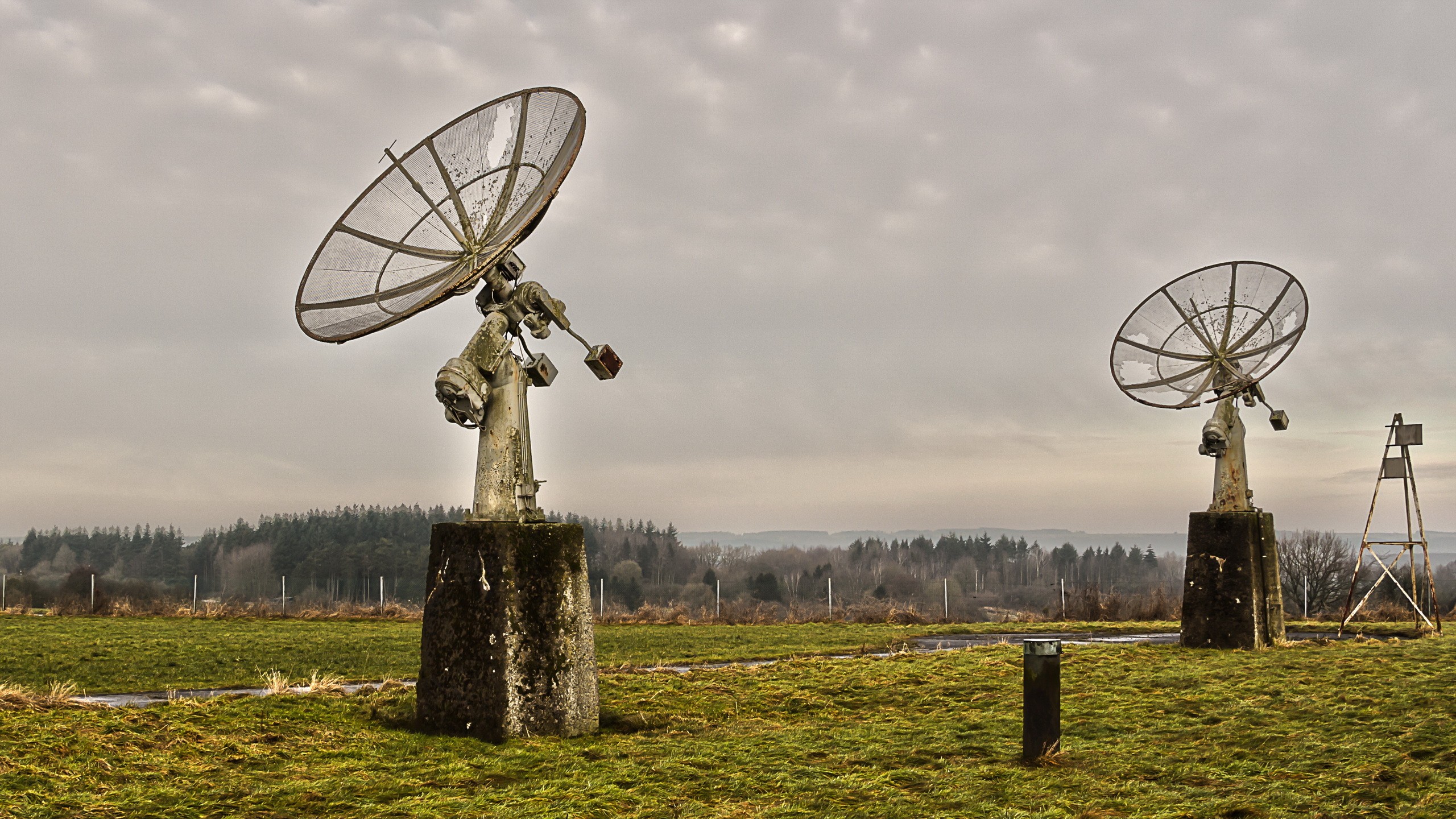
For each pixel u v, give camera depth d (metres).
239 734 14.01
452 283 15.04
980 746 14.05
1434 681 17.88
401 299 16.09
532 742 14.31
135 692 20.05
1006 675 21.09
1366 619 41.00
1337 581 74.81
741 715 17.00
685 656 28.42
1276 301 27.77
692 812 10.77
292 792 11.31
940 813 10.66
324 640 30.91
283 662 25.06
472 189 17.38
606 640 33.50
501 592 14.68
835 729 15.71
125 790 11.05
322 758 13.10
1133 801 10.95
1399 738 13.41
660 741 14.68
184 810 10.50
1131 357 30.14
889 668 22.05
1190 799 11.00
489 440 15.50
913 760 13.25
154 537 146.88
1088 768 12.48
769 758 13.39
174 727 13.91
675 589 127.50
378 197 18.12
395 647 29.06
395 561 124.06
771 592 122.75
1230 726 15.08
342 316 16.53
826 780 12.17
